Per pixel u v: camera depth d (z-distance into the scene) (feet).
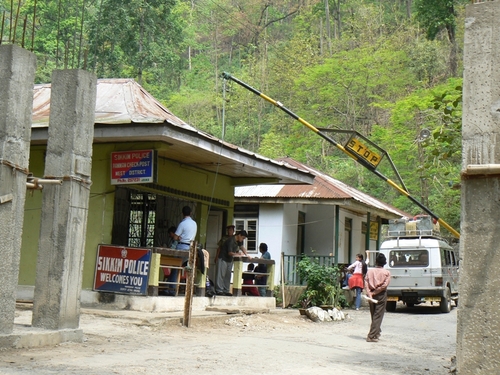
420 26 160.04
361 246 88.22
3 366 23.94
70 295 31.24
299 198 70.13
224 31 216.54
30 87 28.60
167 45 131.23
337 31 194.08
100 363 25.89
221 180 57.88
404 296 67.51
